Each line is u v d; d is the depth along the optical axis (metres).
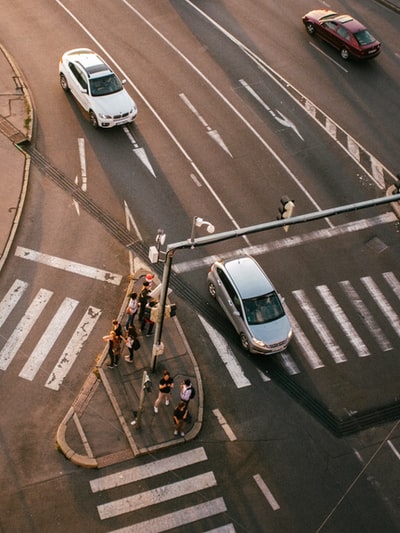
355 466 25.30
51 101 38.00
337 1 48.91
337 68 42.94
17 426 24.94
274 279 30.98
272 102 39.88
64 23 43.41
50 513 22.91
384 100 41.12
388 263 32.28
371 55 42.72
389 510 24.25
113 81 36.78
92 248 31.11
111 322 28.59
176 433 25.06
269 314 28.06
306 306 30.11
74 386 26.30
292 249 32.34
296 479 24.69
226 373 27.52
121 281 30.11
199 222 21.97
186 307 29.48
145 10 45.41
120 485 23.78
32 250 30.61
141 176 34.53
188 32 44.03
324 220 33.78
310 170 36.19
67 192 33.28
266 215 33.53
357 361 28.44
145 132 36.94
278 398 26.97
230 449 25.20
